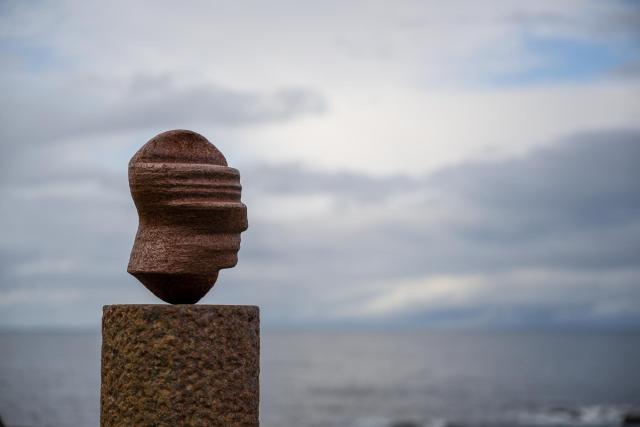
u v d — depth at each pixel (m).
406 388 23.92
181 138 2.99
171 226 2.96
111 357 2.92
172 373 2.85
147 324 2.87
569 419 17.23
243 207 3.02
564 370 32.59
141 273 2.98
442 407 19.38
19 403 11.91
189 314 2.87
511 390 23.58
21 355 34.53
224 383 2.90
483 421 16.97
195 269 2.96
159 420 2.85
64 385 15.72
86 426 9.69
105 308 2.95
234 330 2.92
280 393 22.20
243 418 2.93
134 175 2.95
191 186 2.93
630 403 20.02
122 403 2.89
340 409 18.92
